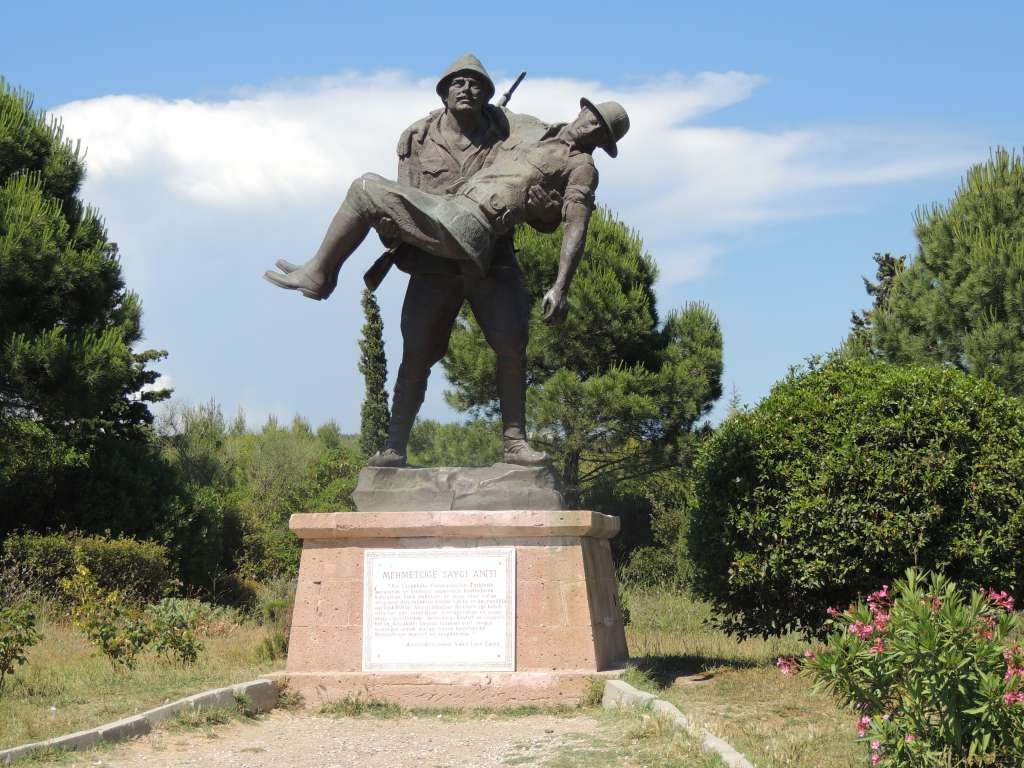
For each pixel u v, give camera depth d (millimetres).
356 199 8484
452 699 7801
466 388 23625
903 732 5449
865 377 9812
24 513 19453
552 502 8430
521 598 8008
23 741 6250
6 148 18359
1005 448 9156
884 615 6098
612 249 23734
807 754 6152
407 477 8562
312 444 32781
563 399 22328
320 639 8109
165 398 24312
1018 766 5375
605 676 7812
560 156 8586
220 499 22750
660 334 24688
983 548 9031
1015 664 5449
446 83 8859
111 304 19672
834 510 9211
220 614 14875
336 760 6332
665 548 23453
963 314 20062
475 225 8242
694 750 6059
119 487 20125
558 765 6023
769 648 11680
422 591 8047
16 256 16812
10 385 17391
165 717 6922
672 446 23531
